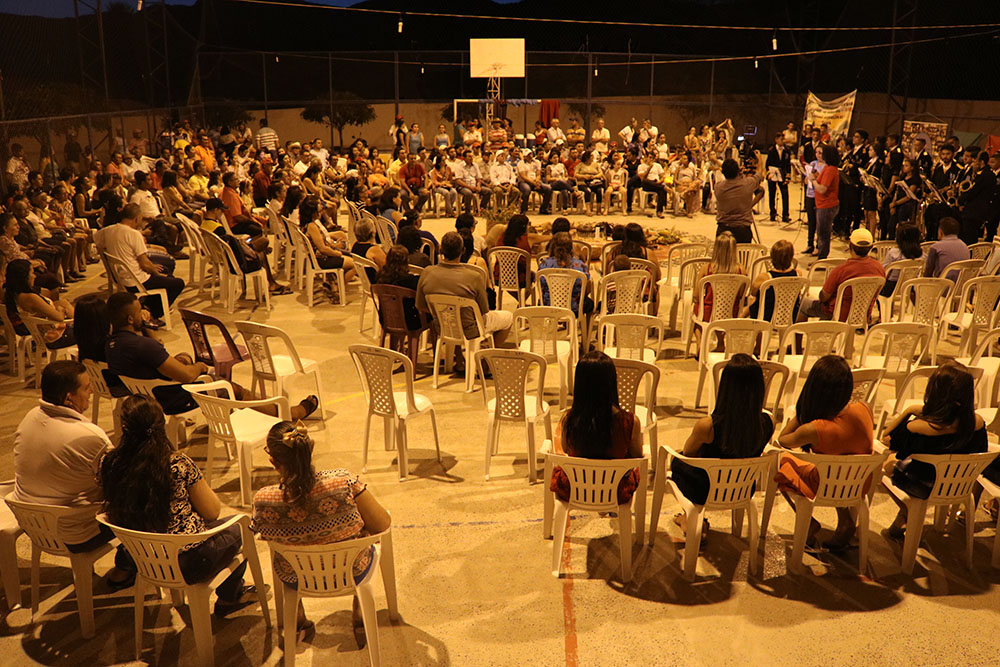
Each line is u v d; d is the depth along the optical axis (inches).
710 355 236.4
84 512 140.3
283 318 353.4
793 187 812.0
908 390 226.8
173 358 192.9
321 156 730.2
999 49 638.5
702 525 172.7
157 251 393.1
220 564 135.4
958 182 470.3
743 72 956.0
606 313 284.5
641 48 1311.5
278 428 125.7
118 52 633.0
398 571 162.7
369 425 206.1
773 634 142.5
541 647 139.8
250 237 413.7
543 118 900.6
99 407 249.8
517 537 175.6
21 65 470.3
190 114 815.1
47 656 139.0
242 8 1214.9
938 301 275.0
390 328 269.9
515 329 257.1
